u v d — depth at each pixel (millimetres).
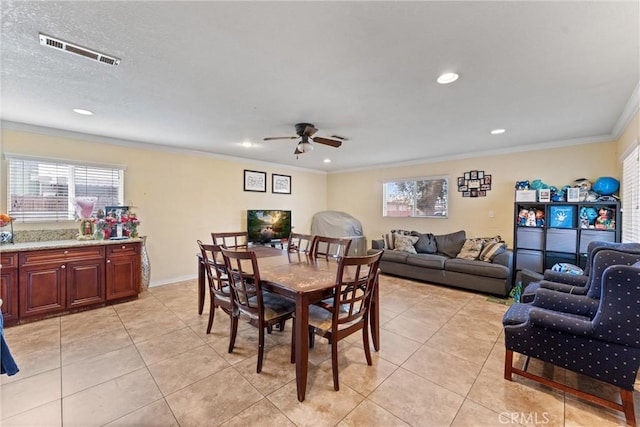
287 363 2219
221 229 5172
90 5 1339
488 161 4707
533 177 4270
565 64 1884
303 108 2730
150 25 1501
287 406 1732
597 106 2641
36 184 3365
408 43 1661
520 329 1936
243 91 2348
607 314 1607
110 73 2041
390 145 4289
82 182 3695
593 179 3783
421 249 5082
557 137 3797
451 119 3037
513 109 2730
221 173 5160
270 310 2203
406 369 2139
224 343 2539
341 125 3264
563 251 3730
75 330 2770
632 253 2018
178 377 2021
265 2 1319
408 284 4566
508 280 3902
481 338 2656
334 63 1898
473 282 4070
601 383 1952
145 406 1727
